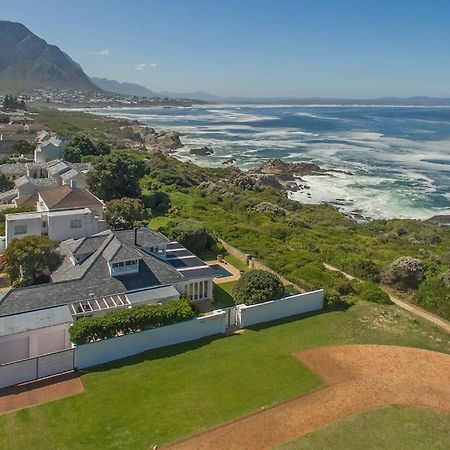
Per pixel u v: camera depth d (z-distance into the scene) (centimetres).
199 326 2998
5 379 2447
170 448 2030
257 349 2889
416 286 4025
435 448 2039
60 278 3459
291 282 4053
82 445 2033
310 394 2445
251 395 2420
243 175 10444
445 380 2627
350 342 3033
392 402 2392
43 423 2172
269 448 2034
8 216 4519
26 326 2734
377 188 9825
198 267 3759
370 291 3775
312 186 10094
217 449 2027
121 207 5166
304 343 2994
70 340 2695
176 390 2448
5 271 3850
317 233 6109
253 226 6012
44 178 6850
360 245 5719
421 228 6838
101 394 2402
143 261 3531
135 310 2850
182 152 15100
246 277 3478
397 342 3061
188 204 6900
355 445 2047
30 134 12875
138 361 2717
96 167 6488
